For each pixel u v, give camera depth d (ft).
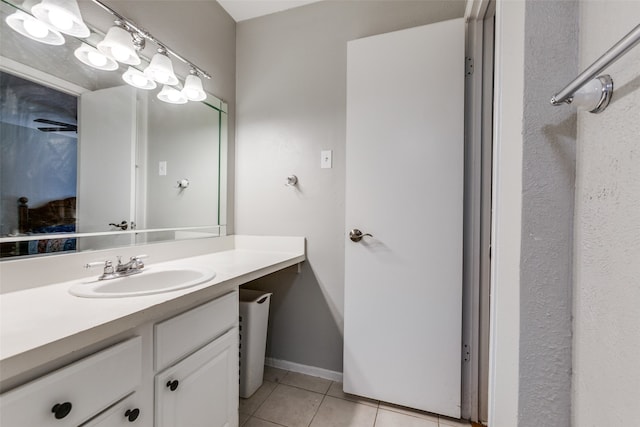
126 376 2.44
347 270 5.00
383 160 4.79
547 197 1.78
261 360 5.33
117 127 4.08
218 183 5.89
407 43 4.67
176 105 4.98
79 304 2.56
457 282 4.45
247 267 4.24
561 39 1.78
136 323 2.40
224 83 6.02
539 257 1.79
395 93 4.73
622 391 1.37
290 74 5.87
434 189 4.54
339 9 5.49
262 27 6.09
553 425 1.79
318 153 5.65
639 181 1.28
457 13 4.76
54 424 1.95
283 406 4.81
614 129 1.43
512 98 1.99
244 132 6.24
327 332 5.64
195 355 3.15
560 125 1.77
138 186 4.37
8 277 2.92
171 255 4.79
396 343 4.73
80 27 3.20
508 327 2.01
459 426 4.40
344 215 5.48
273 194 5.99
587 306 1.63
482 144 4.48
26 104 3.14
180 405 2.96
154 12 4.52
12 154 3.03
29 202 3.15
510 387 1.95
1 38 2.95
